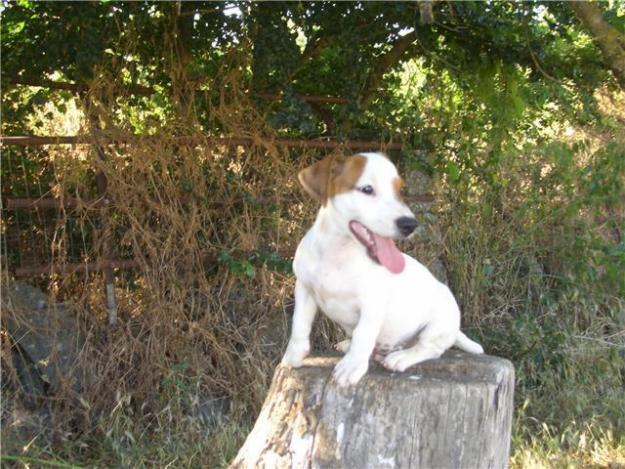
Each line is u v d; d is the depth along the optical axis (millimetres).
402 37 2416
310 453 1370
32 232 2055
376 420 1331
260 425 1479
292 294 2150
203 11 2061
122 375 1982
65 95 2207
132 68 2148
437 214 2424
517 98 2355
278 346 2107
